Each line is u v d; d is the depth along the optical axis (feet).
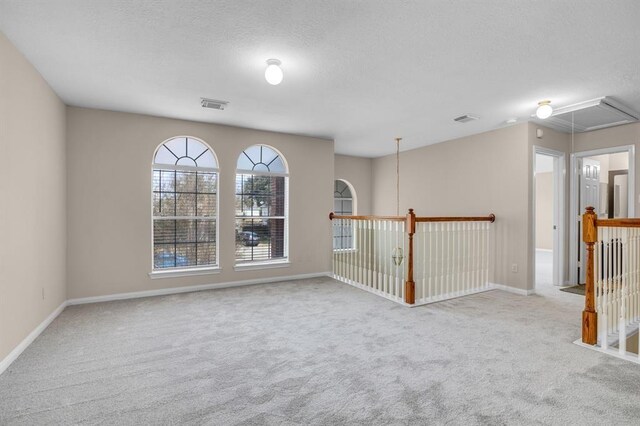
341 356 8.25
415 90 11.23
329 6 6.72
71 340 9.22
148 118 14.06
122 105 12.78
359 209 24.06
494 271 15.83
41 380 7.07
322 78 10.29
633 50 8.35
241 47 8.42
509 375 7.29
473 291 14.96
